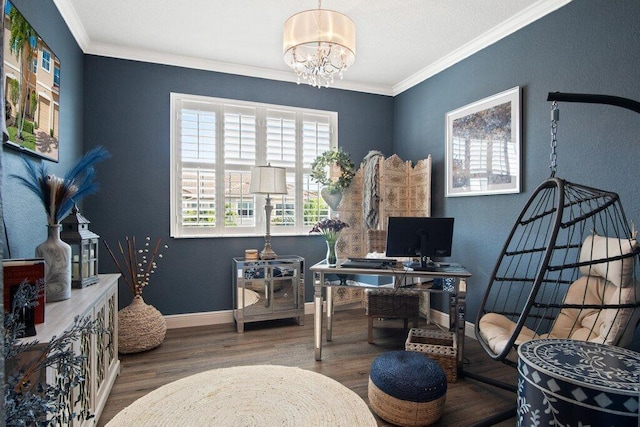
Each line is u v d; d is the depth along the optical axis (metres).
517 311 2.83
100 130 3.33
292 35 2.28
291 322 3.78
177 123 3.64
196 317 3.65
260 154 3.96
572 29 2.47
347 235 4.09
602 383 1.21
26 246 1.98
